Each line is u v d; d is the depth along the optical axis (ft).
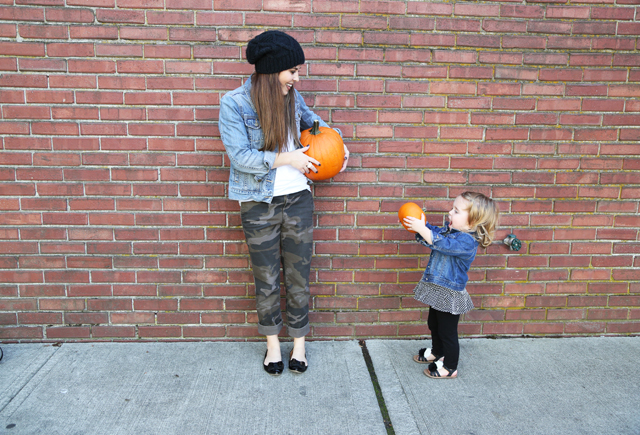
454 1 8.87
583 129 9.42
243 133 7.55
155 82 8.83
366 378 8.36
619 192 9.64
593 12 9.04
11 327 9.45
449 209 9.52
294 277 8.38
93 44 8.67
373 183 9.39
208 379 8.25
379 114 9.16
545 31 9.05
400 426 7.11
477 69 9.11
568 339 9.96
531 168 9.50
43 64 8.67
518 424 7.19
